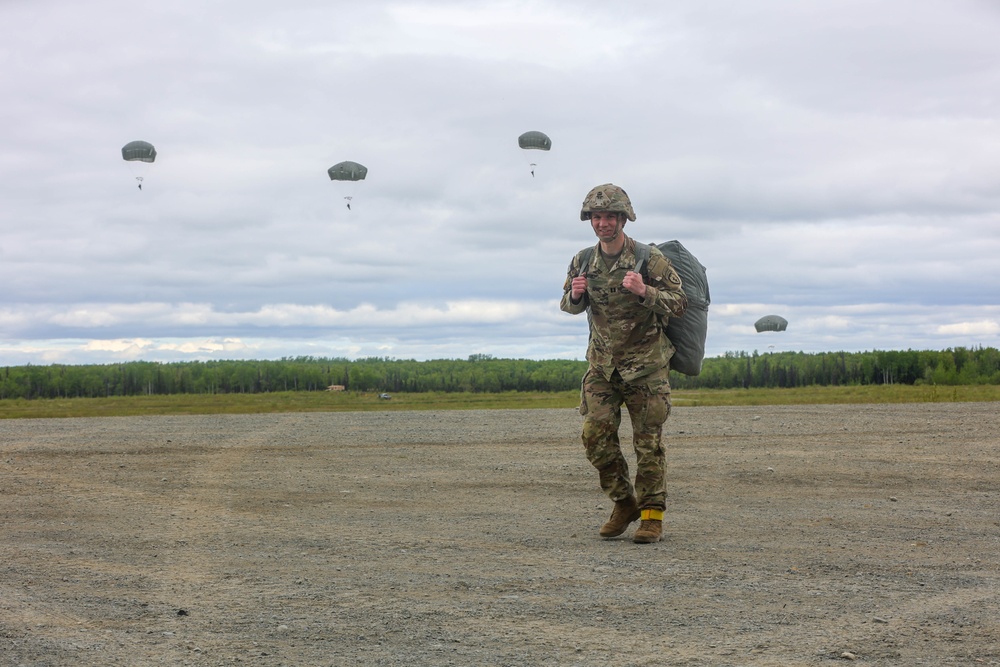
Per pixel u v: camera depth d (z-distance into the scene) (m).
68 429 16.55
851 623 3.97
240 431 15.50
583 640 3.76
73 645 3.72
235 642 3.76
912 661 3.45
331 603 4.38
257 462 10.86
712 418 17.52
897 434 13.49
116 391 90.75
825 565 5.20
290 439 13.84
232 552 5.67
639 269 6.14
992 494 8.09
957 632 3.82
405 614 4.18
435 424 16.94
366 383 97.56
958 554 5.52
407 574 5.02
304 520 6.91
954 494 8.10
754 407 22.00
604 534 6.18
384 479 9.32
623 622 4.02
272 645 3.72
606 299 6.22
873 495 8.07
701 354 6.48
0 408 44.34
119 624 4.04
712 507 7.46
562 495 8.27
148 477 9.52
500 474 9.67
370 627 3.97
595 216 6.18
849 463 10.16
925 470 9.58
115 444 13.24
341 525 6.68
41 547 5.87
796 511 7.23
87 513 7.27
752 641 3.71
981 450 11.29
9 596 4.55
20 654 3.60
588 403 6.28
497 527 6.61
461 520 6.93
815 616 4.09
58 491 8.52
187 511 7.35
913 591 4.56
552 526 6.67
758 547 5.78
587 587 4.69
